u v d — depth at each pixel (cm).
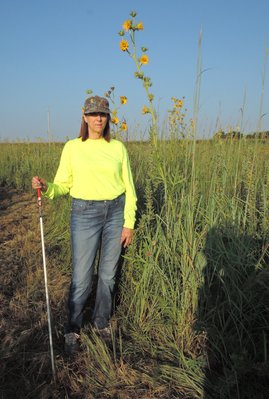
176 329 321
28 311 386
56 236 605
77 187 327
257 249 326
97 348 313
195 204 346
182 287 330
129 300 371
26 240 585
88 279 334
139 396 272
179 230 336
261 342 281
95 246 333
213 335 294
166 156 415
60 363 307
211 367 288
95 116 313
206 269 314
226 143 452
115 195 330
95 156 321
